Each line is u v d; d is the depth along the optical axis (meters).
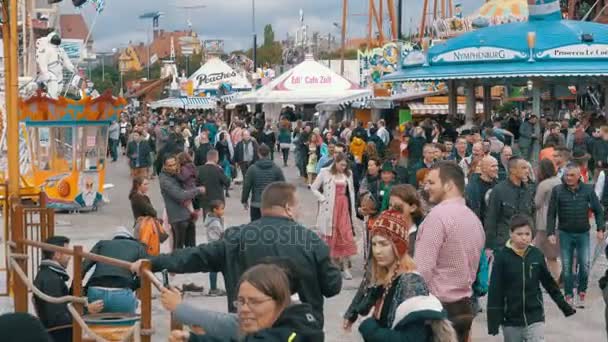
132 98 104.25
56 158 22.55
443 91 44.19
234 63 94.69
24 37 29.11
